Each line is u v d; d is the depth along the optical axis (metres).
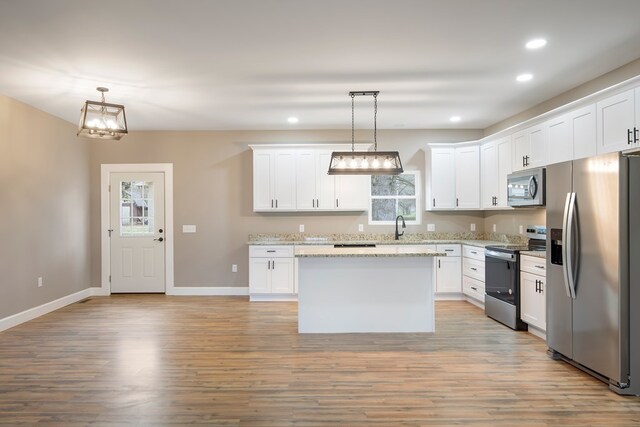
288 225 6.62
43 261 5.34
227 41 3.31
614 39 3.31
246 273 6.61
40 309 5.25
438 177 6.36
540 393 2.95
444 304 5.85
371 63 3.79
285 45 3.39
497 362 3.56
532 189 4.51
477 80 4.27
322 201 6.36
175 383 3.13
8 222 4.71
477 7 2.79
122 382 3.15
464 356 3.71
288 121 6.04
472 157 6.26
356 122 6.12
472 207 6.25
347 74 4.07
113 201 6.62
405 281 4.47
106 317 5.14
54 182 5.62
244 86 4.41
